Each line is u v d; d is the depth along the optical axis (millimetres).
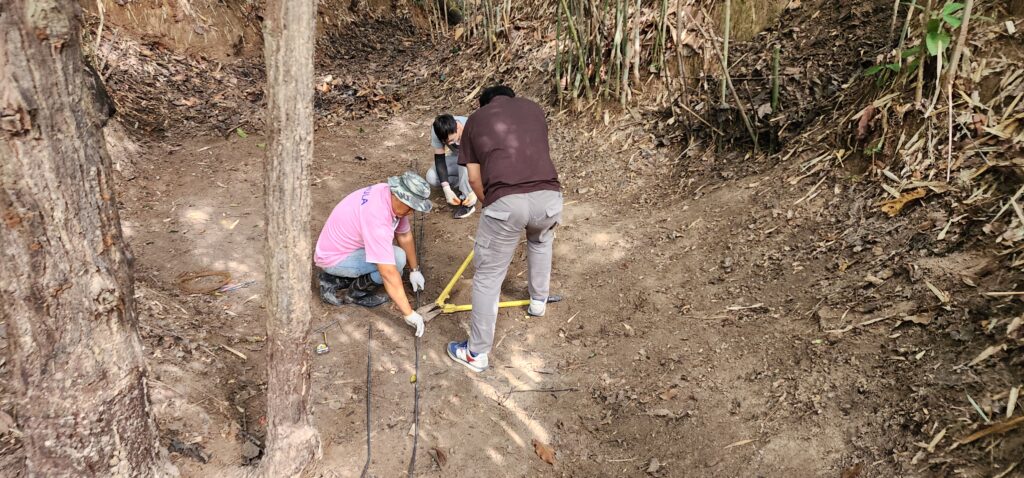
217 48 7176
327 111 6746
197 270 4035
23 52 1455
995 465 2127
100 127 1723
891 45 3926
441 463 2877
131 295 1925
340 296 3873
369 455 2893
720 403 2865
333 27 8438
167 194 4895
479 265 3119
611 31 5605
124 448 2000
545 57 6422
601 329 3576
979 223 2883
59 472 1910
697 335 3281
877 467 2326
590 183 5031
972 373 2377
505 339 3625
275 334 2178
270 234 2020
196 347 3213
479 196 3225
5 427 2359
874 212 3371
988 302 2547
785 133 4312
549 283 3654
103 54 6156
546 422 3096
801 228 3609
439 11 8852
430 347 3559
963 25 3170
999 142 3094
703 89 4992
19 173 1534
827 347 2830
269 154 1914
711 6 5219
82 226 1691
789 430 2598
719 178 4488
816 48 4516
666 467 2705
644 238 4215
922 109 3438
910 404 2426
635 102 5410
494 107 3074
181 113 6125
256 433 2809
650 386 3107
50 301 1692
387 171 5562
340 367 3400
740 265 3623
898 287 2887
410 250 3836
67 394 1814
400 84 7430
